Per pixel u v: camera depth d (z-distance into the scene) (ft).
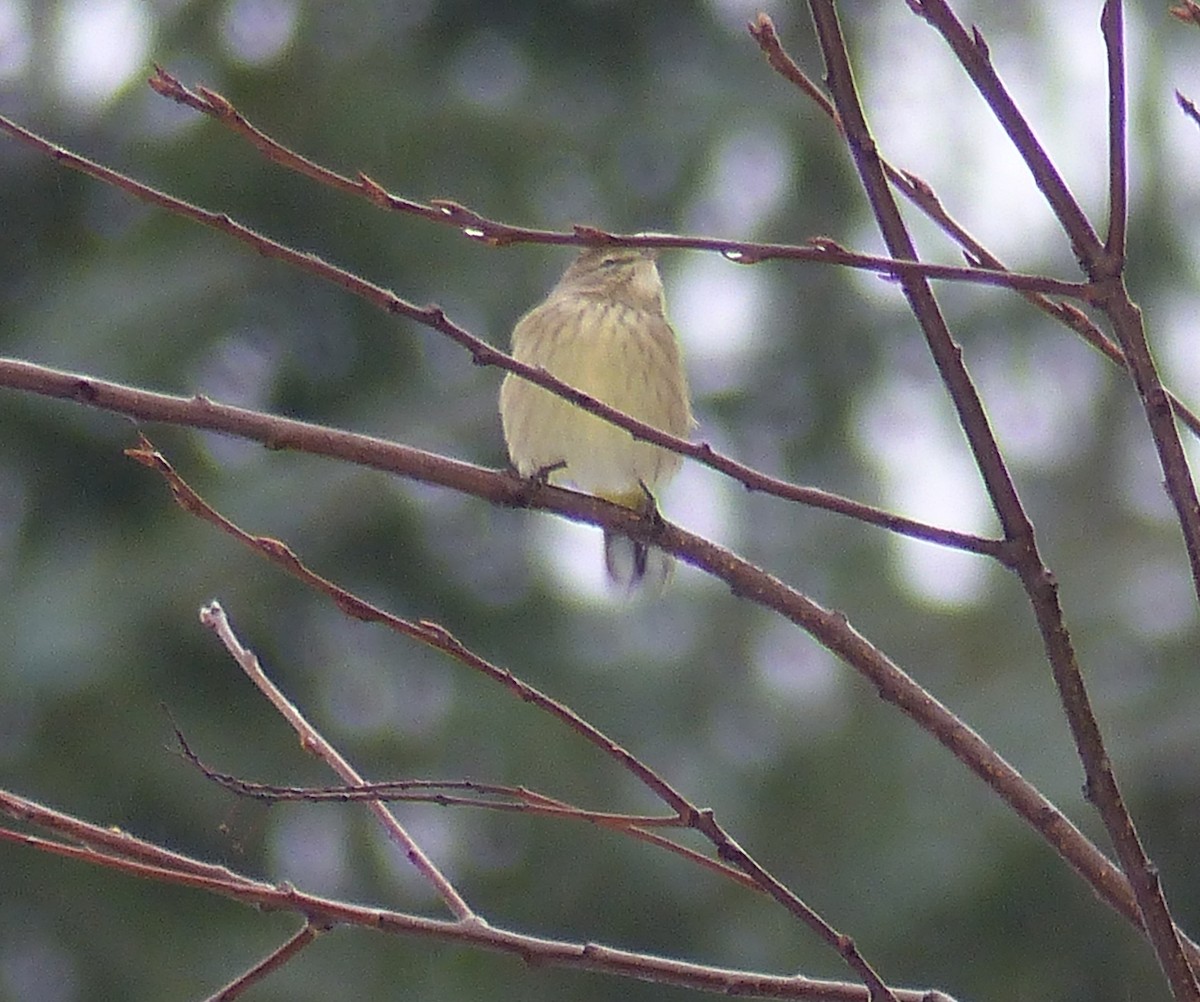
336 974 49.24
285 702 17.26
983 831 48.06
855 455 53.78
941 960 48.62
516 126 53.01
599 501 17.88
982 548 15.24
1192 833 47.47
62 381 15.88
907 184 16.42
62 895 49.73
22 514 51.57
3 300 53.16
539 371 15.30
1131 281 52.85
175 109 52.65
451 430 51.03
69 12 53.11
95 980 49.60
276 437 16.57
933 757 49.39
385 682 51.26
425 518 51.03
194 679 50.01
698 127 53.62
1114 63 14.33
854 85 14.94
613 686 51.16
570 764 50.52
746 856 15.08
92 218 53.98
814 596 51.62
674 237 14.14
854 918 48.57
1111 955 48.24
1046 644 15.21
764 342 54.29
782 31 55.52
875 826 49.06
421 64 54.85
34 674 48.49
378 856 50.06
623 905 50.01
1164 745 47.24
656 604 52.24
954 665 50.16
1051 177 14.61
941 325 15.25
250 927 50.14
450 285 52.65
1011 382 53.88
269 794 15.08
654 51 56.34
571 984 49.96
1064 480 53.52
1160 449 14.85
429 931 15.61
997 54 51.34
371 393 53.26
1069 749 47.52
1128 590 50.52
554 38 56.03
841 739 50.01
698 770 50.08
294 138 52.54
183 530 50.80
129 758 48.83
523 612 51.96
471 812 50.37
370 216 52.54
